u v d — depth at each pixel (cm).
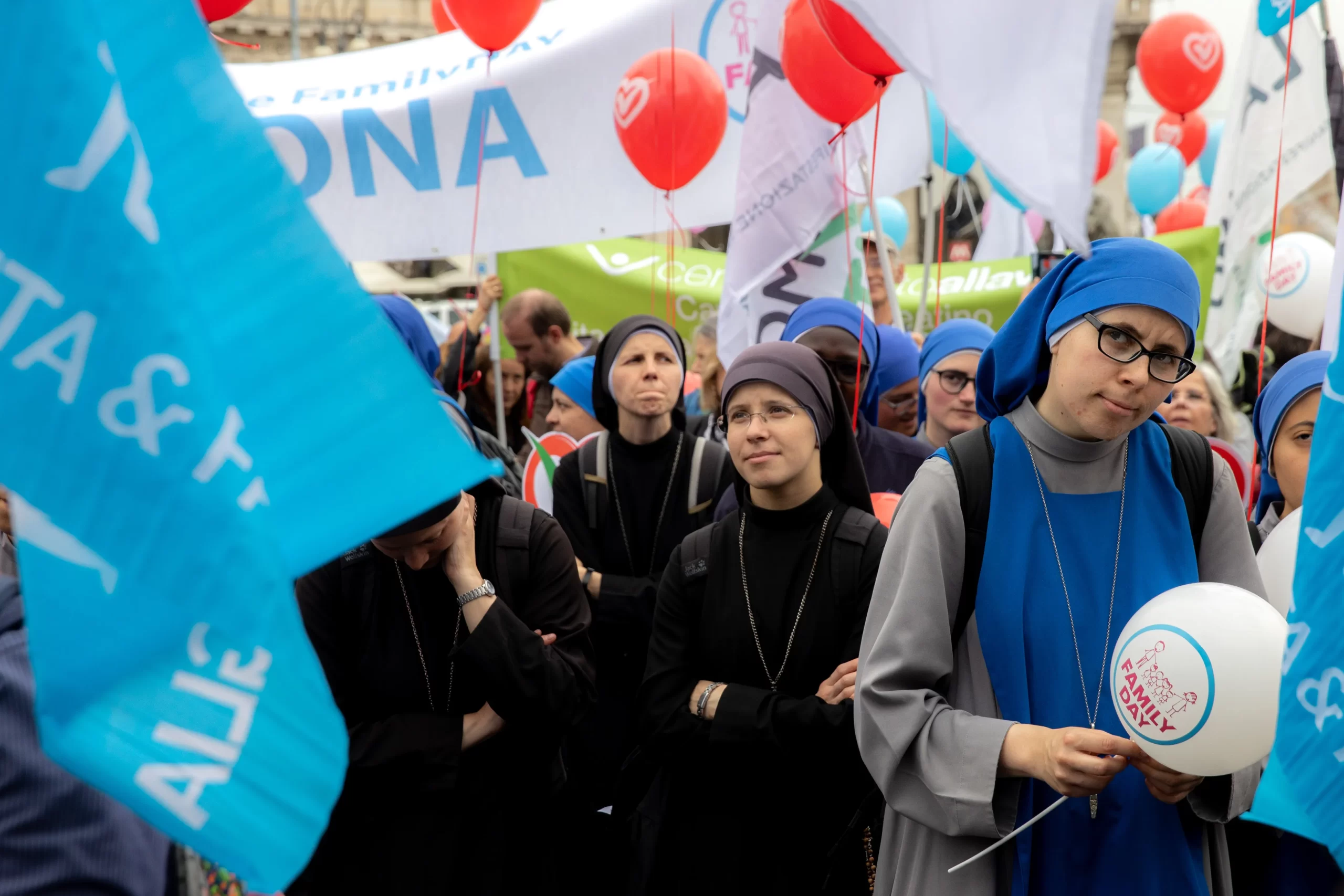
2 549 249
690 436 431
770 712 271
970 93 207
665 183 496
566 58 530
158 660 135
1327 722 159
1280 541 253
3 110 133
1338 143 558
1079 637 216
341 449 146
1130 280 204
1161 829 212
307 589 280
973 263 773
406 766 271
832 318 425
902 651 217
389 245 542
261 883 135
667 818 291
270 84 565
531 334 626
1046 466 222
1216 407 462
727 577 296
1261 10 341
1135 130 2180
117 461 135
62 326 135
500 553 288
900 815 232
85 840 162
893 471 409
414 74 551
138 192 136
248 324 145
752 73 466
